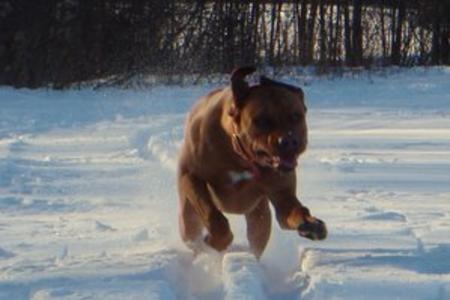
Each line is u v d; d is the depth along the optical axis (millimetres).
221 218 10820
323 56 44156
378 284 9617
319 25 44250
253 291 9508
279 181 10547
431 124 27188
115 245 12141
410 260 10883
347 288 9523
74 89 39562
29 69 40406
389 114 29938
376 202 15703
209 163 10742
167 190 17172
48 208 15508
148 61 40812
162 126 26672
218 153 10594
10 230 13469
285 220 10617
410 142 23219
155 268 10328
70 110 32062
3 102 34906
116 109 32125
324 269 10430
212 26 41875
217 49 42000
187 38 41438
